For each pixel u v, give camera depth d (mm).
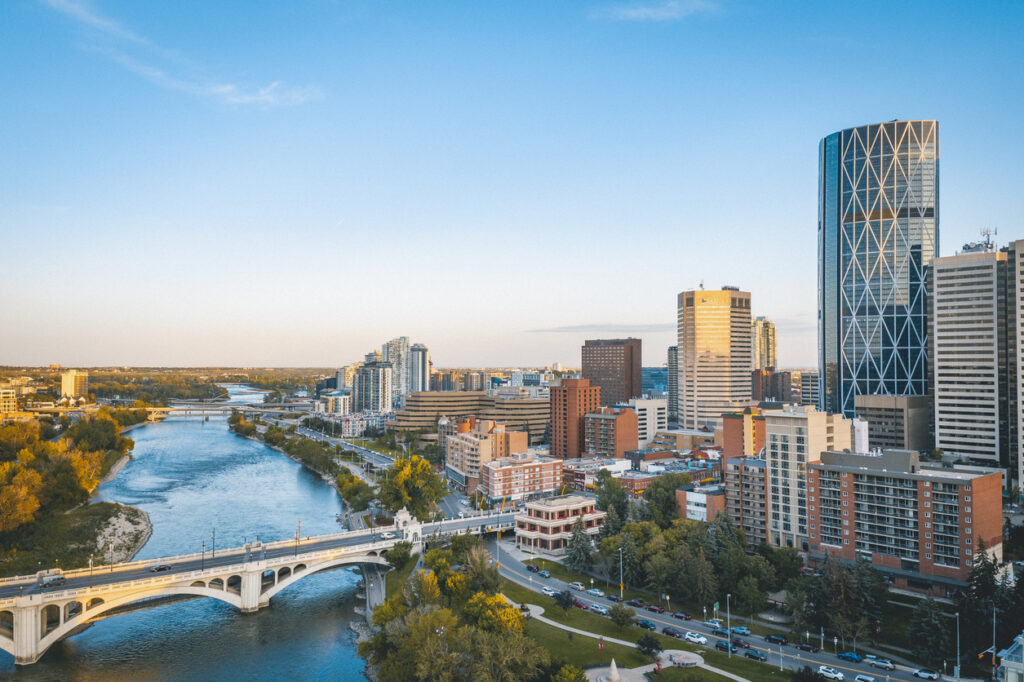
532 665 158500
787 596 193875
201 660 193375
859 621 180000
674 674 162500
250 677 183125
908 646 179375
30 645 190750
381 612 191875
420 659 162125
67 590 198375
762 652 175875
